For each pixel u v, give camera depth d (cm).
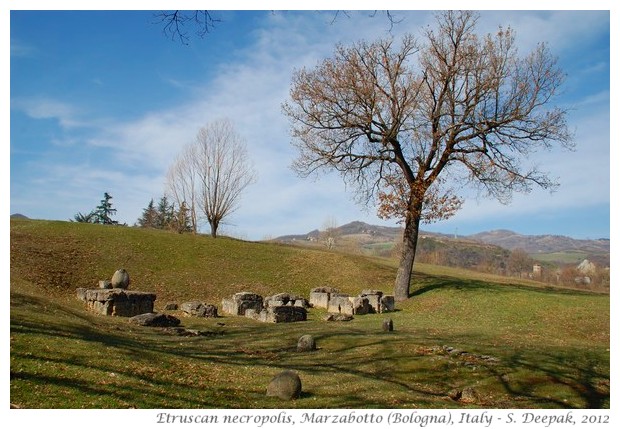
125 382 1032
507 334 2161
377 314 2862
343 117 3194
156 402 948
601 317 2511
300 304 3020
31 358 1065
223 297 3234
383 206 3234
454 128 3152
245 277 3600
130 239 3897
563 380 1389
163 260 3653
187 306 2614
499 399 1238
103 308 2233
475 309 2788
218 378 1211
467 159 3155
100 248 3609
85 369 1064
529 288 3497
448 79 3116
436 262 7469
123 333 1709
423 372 1439
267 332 2058
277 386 1085
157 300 3045
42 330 1318
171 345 1614
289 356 1598
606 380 1416
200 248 4012
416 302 3105
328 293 3116
